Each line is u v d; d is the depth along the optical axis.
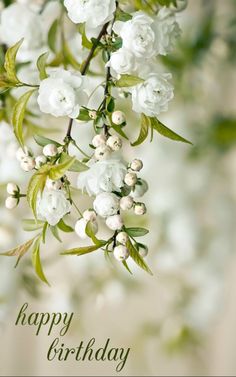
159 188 0.51
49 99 0.30
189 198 0.51
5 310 0.43
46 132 0.38
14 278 0.43
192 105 0.50
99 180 0.30
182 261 0.51
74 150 0.39
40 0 0.40
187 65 0.47
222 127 0.49
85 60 0.32
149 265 0.51
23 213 0.44
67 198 0.31
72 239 0.50
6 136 0.37
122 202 0.30
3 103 0.36
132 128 0.47
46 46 0.38
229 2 0.50
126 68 0.30
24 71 0.36
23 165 0.31
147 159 0.50
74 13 0.31
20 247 0.32
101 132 0.31
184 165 0.51
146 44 0.30
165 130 0.31
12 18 0.36
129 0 0.33
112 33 0.31
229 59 0.49
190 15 0.48
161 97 0.31
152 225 0.50
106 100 0.31
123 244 0.30
